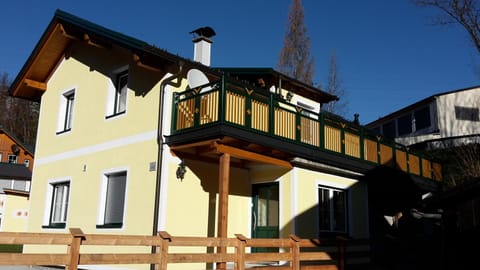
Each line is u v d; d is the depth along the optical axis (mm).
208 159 12328
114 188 12805
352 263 14367
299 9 32062
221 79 10469
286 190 12781
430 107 29594
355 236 14805
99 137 13578
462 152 22000
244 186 13594
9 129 53531
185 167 11578
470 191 11109
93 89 14367
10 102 54812
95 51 14633
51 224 14820
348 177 14984
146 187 11508
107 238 7477
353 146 14805
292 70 30984
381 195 18500
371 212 17312
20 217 22938
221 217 10250
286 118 12219
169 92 11695
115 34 11875
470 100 28000
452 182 20875
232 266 12125
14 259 6402
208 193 12148
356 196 15273
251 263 12680
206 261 8828
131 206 11812
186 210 11477
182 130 11070
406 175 17016
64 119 15797
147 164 11648
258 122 11289
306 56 31156
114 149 12883
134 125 12398
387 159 16312
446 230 13055
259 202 13500
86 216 13242
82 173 13891
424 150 24391
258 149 11516
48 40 15422
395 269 13500
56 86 16391
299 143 12398
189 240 8609
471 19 20219
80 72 15195
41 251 14836
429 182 18594
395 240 18078
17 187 40062
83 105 14656
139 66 12008
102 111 13711
